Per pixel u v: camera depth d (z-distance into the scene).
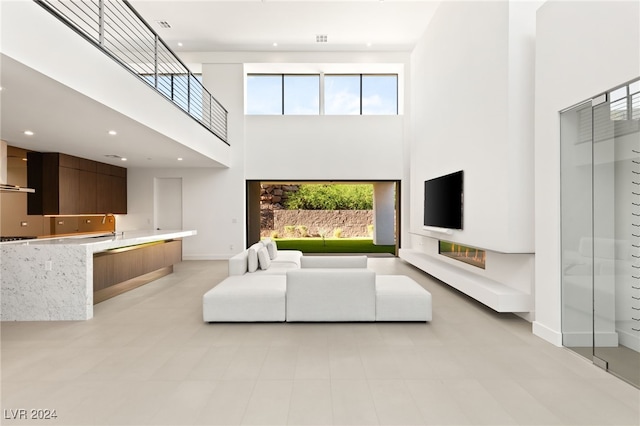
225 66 9.50
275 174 9.66
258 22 8.03
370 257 10.20
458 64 5.39
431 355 3.14
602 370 2.84
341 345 3.37
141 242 5.38
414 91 7.90
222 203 9.64
